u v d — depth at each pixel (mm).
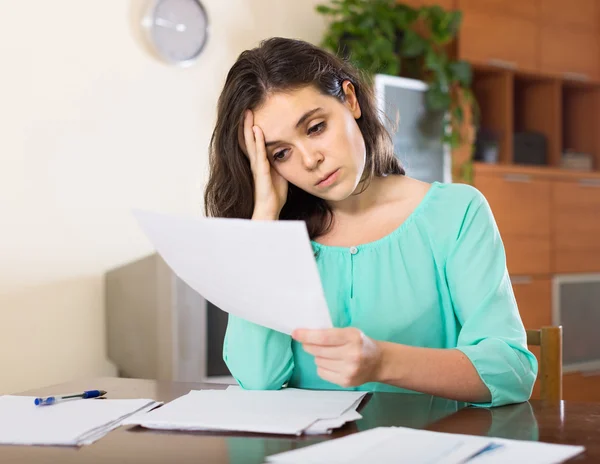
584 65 4348
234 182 1356
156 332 2625
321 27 3615
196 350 2625
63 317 2867
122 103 3021
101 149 2969
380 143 1394
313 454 826
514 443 854
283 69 1245
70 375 2881
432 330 1339
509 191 3943
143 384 1350
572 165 4395
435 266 1348
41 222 2818
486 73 4059
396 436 881
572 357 4172
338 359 980
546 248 4090
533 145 4211
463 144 3746
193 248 999
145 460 875
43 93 2822
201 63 3242
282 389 1246
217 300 1114
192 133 3221
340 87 1284
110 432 999
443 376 1067
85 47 2924
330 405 1081
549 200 4105
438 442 851
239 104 1291
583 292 4238
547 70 4168
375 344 1023
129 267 2785
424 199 1389
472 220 1331
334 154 1233
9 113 2744
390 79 3453
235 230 910
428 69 3693
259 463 847
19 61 2768
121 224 3021
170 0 3104
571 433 925
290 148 1264
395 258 1356
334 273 1373
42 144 2820
